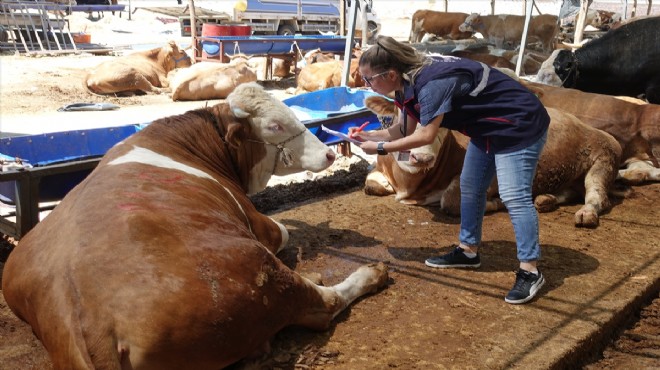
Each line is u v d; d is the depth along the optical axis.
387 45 3.64
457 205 5.44
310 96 8.20
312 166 4.38
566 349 3.39
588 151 5.90
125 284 2.55
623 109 7.14
